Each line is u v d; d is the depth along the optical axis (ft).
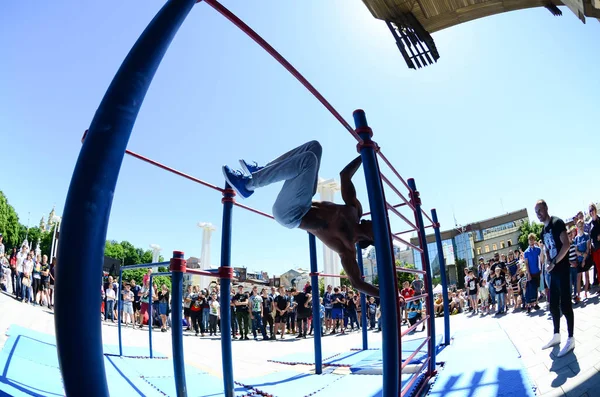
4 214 116.98
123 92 3.36
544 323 19.42
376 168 7.72
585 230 21.83
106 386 2.91
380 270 7.00
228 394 10.64
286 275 163.94
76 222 2.88
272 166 8.95
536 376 11.40
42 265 37.68
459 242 172.65
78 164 3.06
